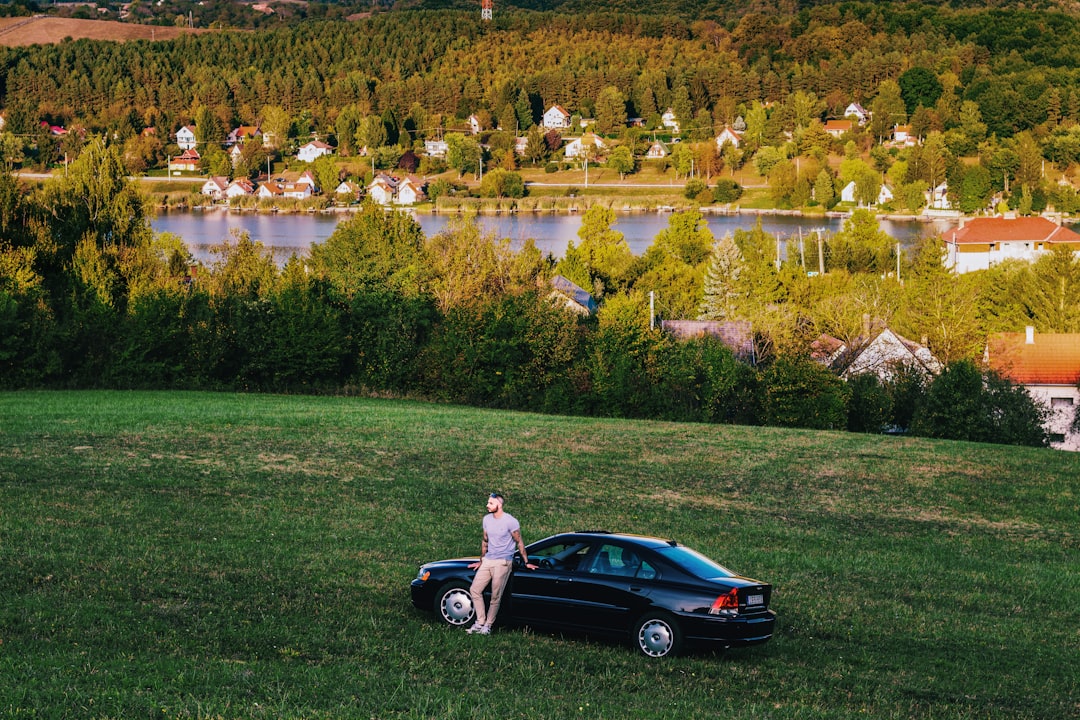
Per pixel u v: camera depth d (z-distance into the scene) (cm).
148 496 2931
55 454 3509
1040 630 2173
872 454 4581
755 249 13338
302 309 6762
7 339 6222
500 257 8200
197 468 3428
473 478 3650
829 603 2258
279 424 4575
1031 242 15362
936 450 4741
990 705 1641
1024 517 3631
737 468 4184
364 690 1475
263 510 2858
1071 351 7656
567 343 6650
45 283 7306
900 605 2288
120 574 2041
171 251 8050
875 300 9244
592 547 1783
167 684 1437
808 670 1745
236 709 1352
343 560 2319
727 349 6525
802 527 3275
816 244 14300
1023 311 10444
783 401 6316
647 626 1709
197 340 6650
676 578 1709
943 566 2805
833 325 8481
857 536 3186
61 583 1952
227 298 6900
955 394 6188
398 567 2289
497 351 6562
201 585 2009
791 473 4138
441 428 4759
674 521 3175
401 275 7375
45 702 1339
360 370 6962
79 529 2434
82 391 6166
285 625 1788
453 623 1839
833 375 6419
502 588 1775
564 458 4178
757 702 1548
